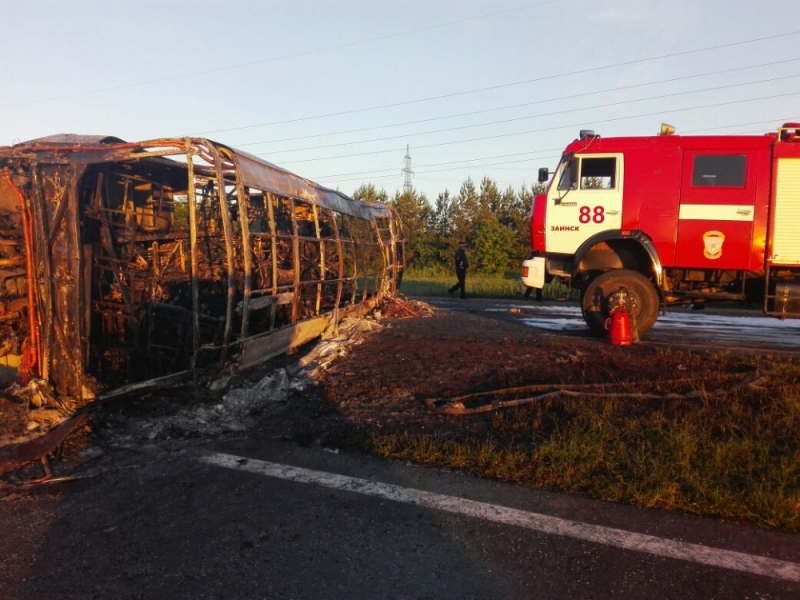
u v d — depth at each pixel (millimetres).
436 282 25062
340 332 10180
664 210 9438
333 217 10320
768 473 4727
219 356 7039
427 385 7305
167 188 9367
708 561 3600
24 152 6398
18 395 6145
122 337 7949
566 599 3236
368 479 4844
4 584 3385
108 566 3568
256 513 4246
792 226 8984
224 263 9133
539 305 16500
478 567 3553
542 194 10312
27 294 6789
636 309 9531
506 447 5453
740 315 14758
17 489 4652
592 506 4355
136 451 5477
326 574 3480
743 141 9172
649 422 5793
